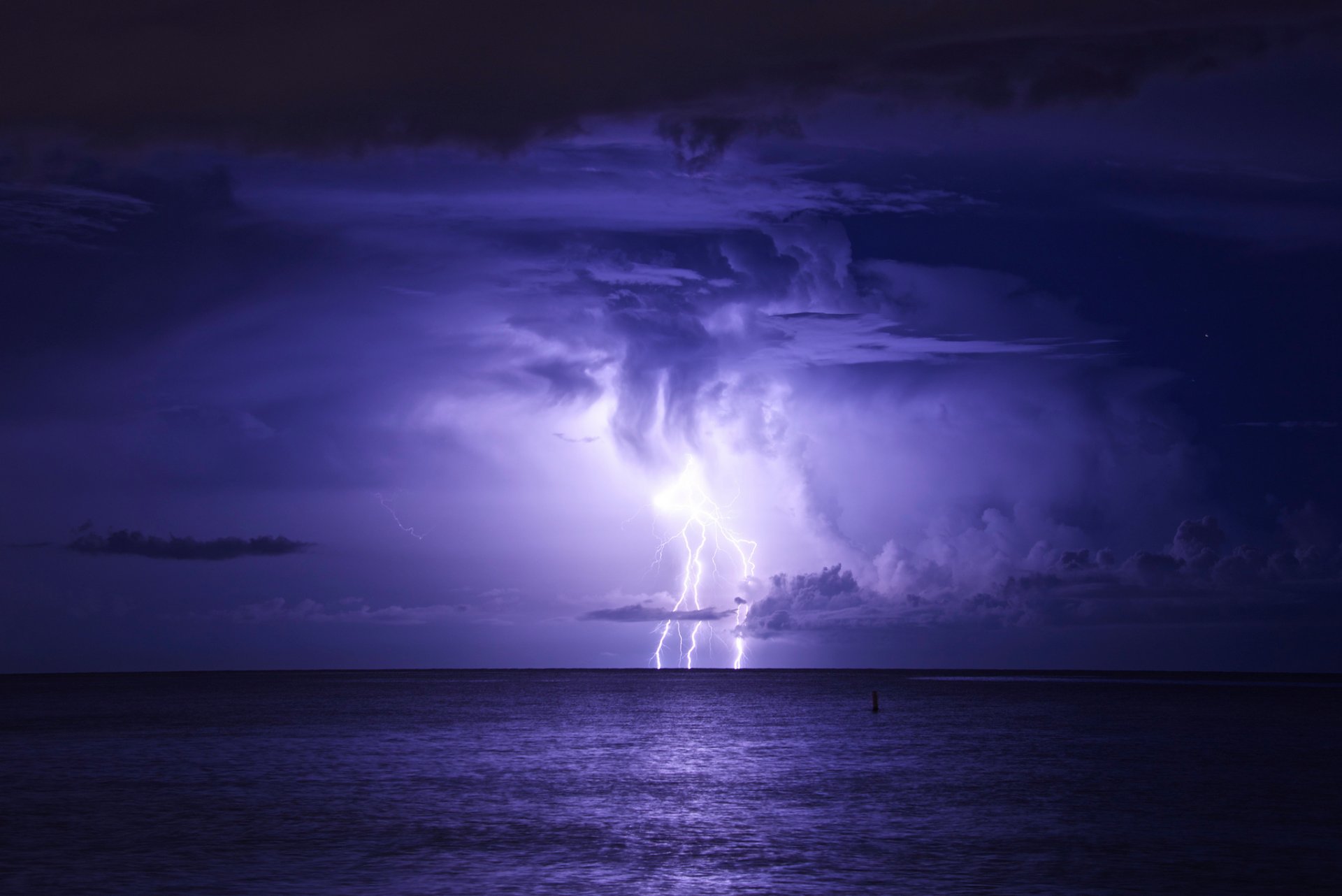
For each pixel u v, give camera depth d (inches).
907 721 3353.8
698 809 1512.1
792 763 2091.5
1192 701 4798.2
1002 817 1445.6
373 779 1833.2
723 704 4461.1
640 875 1114.7
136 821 1407.5
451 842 1273.4
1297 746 2438.5
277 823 1400.1
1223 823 1393.9
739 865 1157.1
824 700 4881.9
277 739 2610.7
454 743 2513.5
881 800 1595.7
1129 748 2406.5
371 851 1223.5
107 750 2324.1
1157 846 1252.5
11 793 1668.3
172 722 3206.2
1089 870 1131.9
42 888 1059.3
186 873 1119.6
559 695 5383.9
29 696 5319.9
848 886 1071.6
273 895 1035.3
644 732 2869.1
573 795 1646.2
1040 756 2239.2
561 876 1110.4
